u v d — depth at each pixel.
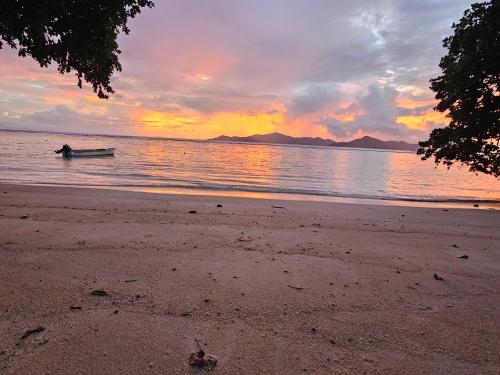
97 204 10.56
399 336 3.44
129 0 7.70
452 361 3.04
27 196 11.50
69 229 7.14
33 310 3.63
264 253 6.07
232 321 3.59
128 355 2.92
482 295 4.61
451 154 18.05
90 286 4.30
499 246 7.50
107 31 7.69
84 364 2.77
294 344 3.21
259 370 2.80
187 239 6.75
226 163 45.50
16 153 44.06
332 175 35.28
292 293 4.37
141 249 5.98
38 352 2.90
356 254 6.29
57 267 4.94
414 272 5.47
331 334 3.42
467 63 15.90
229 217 9.31
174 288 4.36
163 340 3.17
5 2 6.29
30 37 7.28
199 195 14.88
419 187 27.67
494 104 15.95
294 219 9.53
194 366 2.81
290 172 36.34
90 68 8.88
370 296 4.40
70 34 7.42
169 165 36.78
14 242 6.05
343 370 2.85
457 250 6.99
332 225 8.98
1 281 4.35
